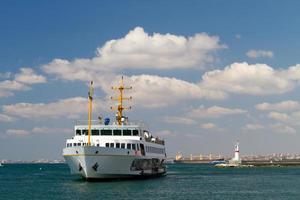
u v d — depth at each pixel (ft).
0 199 284.82
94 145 357.61
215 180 508.53
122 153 339.36
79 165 333.42
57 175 615.98
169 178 499.92
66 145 367.04
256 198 304.91
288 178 566.36
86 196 286.46
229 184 437.17
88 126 368.48
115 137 367.45
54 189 341.82
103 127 368.27
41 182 437.58
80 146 325.21
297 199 301.02
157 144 433.07
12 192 328.49
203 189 366.84
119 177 357.61
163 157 460.55
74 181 424.46
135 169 372.79
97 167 331.57
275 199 300.20
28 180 479.82
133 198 278.87
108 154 329.31
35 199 280.51
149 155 398.21
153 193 308.81
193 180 499.10
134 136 369.50
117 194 296.10
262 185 428.15
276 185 429.38
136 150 360.28
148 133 419.33
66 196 290.35
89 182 354.13
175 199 284.20
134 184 360.48
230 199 296.92
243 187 398.83
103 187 331.77
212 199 294.05
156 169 440.04
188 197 298.97
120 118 409.69
